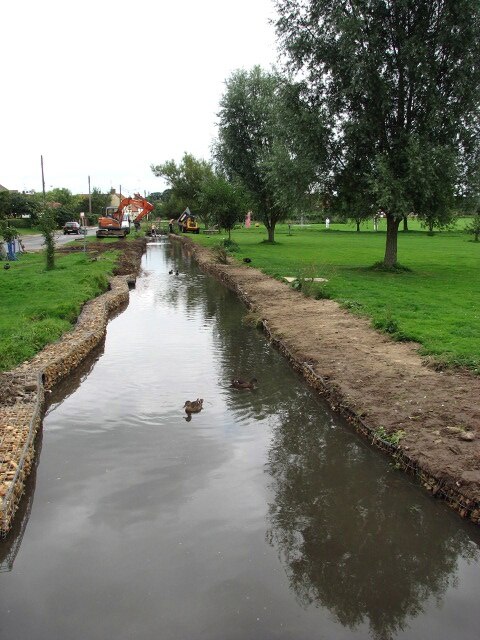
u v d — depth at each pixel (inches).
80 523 217.2
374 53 756.0
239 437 302.5
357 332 477.4
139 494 239.1
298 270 883.4
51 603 172.1
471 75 768.3
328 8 808.9
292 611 169.2
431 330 453.7
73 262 1053.8
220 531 210.7
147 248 1855.3
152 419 329.1
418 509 230.7
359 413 304.7
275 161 925.2
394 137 820.0
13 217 2679.6
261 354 475.5
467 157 821.9
